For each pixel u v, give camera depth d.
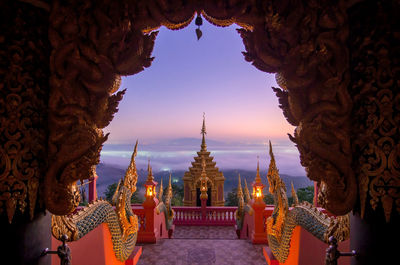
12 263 2.57
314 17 2.79
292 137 3.13
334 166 2.77
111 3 2.91
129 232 6.23
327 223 3.94
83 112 2.86
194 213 13.86
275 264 6.34
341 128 2.77
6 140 2.60
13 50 2.68
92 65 2.88
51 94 2.86
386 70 2.57
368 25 2.68
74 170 2.84
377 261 2.55
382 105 2.56
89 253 4.33
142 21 3.08
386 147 2.53
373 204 2.56
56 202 2.82
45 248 2.97
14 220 2.60
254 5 3.01
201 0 3.06
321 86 2.80
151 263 7.16
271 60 3.01
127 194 6.55
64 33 2.83
